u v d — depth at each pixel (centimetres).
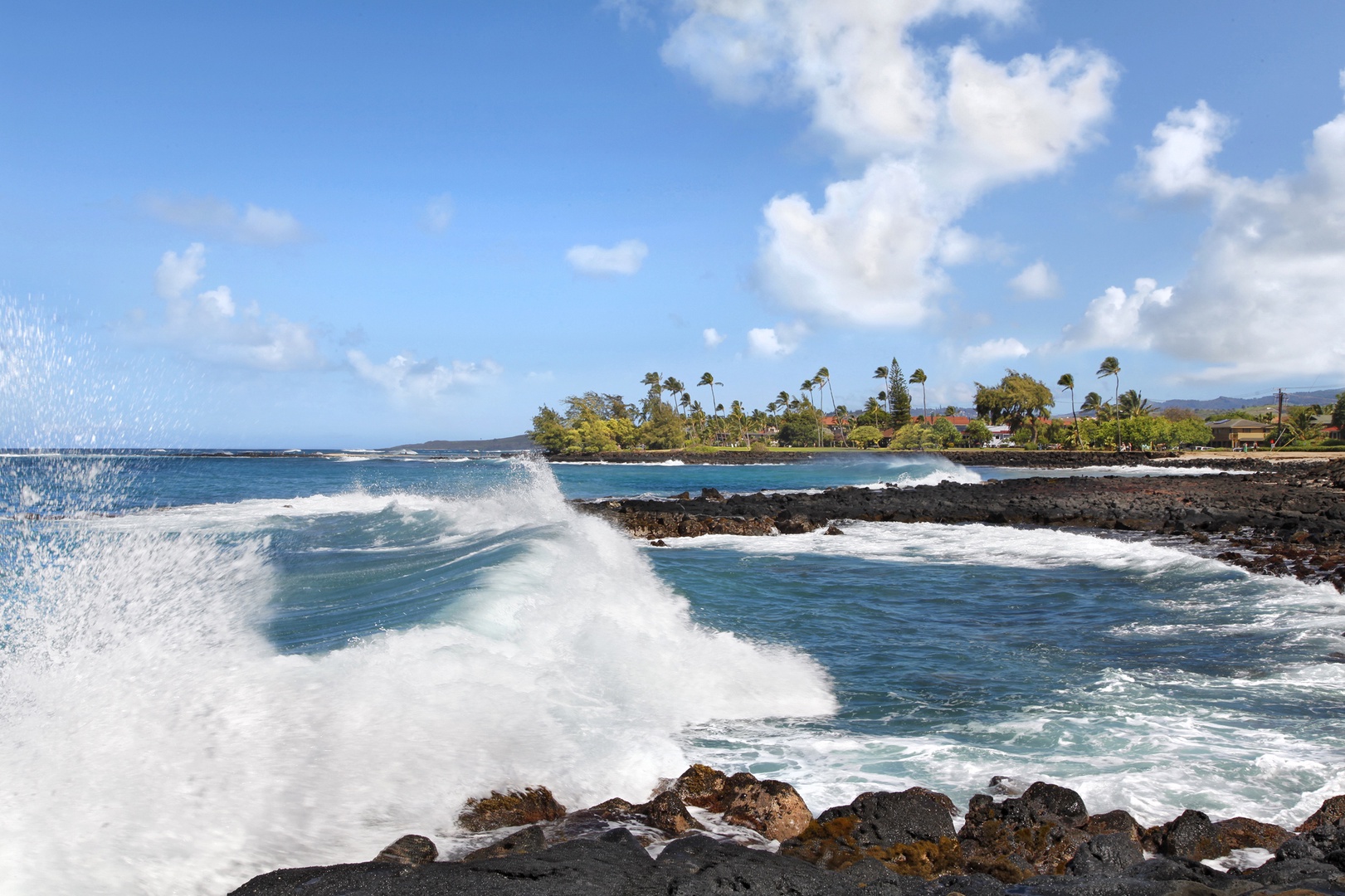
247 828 499
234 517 2675
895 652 1080
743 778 606
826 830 528
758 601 1470
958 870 490
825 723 798
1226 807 596
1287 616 1252
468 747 652
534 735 694
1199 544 2211
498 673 828
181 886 432
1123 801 605
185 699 689
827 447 13138
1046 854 507
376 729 660
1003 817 544
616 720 757
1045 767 672
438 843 509
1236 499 3428
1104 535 2512
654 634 1059
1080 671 980
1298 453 9300
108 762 564
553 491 3372
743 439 15075
